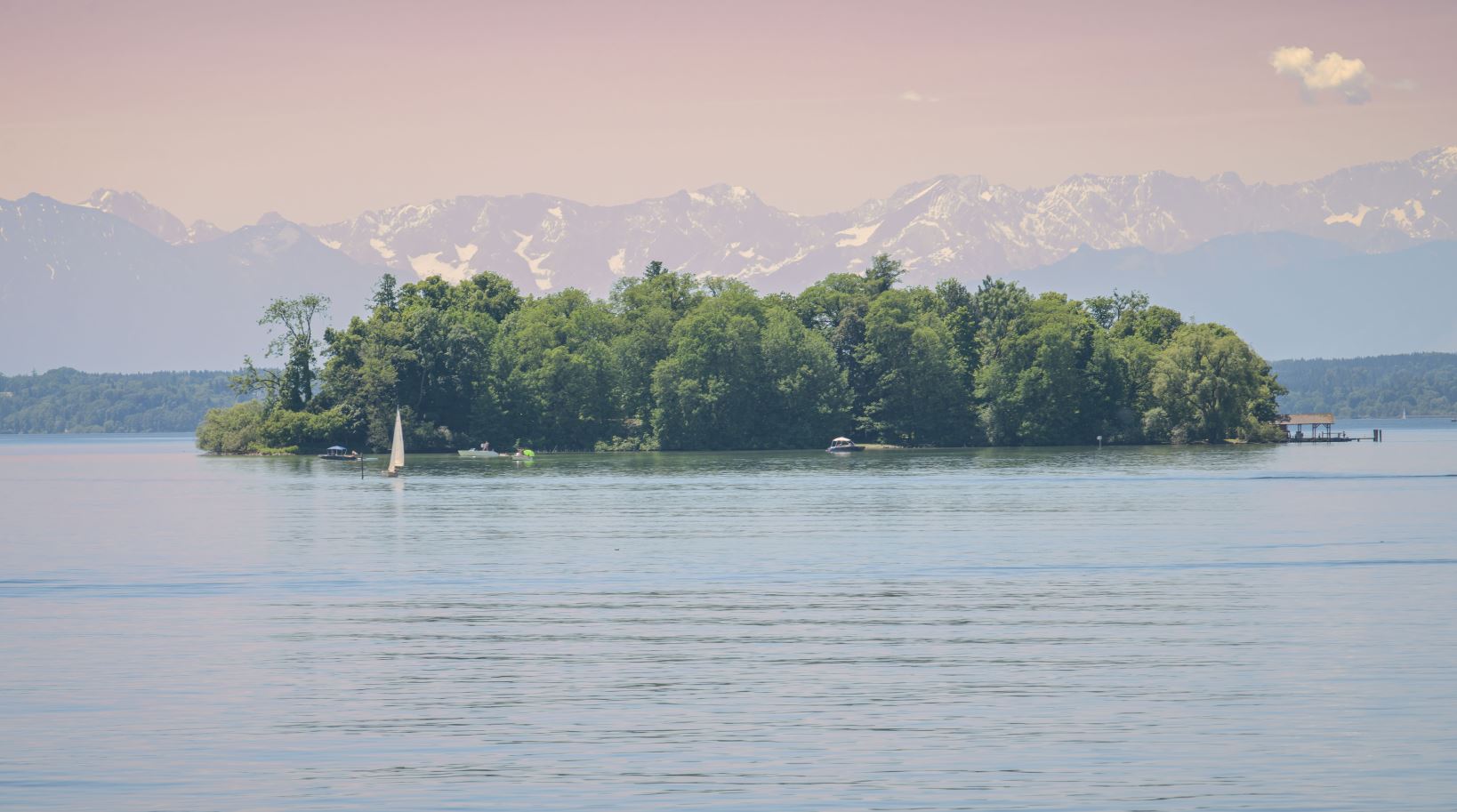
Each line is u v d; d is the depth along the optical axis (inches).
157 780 5634.8
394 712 6697.8
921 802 5349.4
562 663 7810.0
